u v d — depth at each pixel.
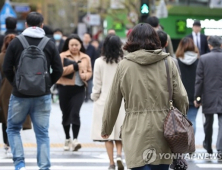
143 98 10.77
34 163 17.98
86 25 81.50
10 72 14.45
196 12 59.38
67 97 19.80
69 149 20.31
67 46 19.92
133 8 61.75
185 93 10.98
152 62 10.81
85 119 28.91
